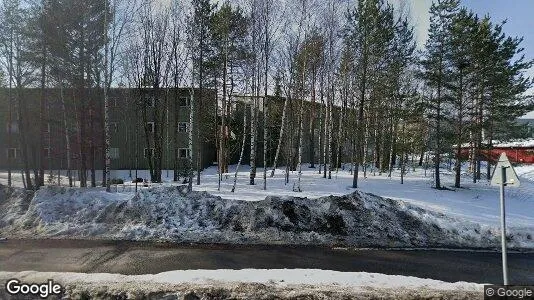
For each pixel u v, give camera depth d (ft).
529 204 61.67
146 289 25.14
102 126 72.64
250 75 78.95
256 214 45.62
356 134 91.86
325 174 81.30
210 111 107.86
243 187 65.92
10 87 72.59
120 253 35.83
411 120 89.20
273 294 25.02
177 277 27.84
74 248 37.09
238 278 27.94
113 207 45.98
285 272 29.89
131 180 89.51
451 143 75.51
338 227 45.11
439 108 73.92
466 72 73.31
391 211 48.16
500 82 75.61
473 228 45.85
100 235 41.73
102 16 64.39
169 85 88.07
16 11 65.82
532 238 44.29
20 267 30.91
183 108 113.60
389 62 83.66
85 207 46.47
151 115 115.03
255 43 68.13
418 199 59.00
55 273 28.25
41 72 68.64
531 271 33.78
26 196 48.88
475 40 73.61
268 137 113.19
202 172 107.34
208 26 73.92
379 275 29.78
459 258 37.52
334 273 29.99
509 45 80.48
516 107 76.95
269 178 79.00
